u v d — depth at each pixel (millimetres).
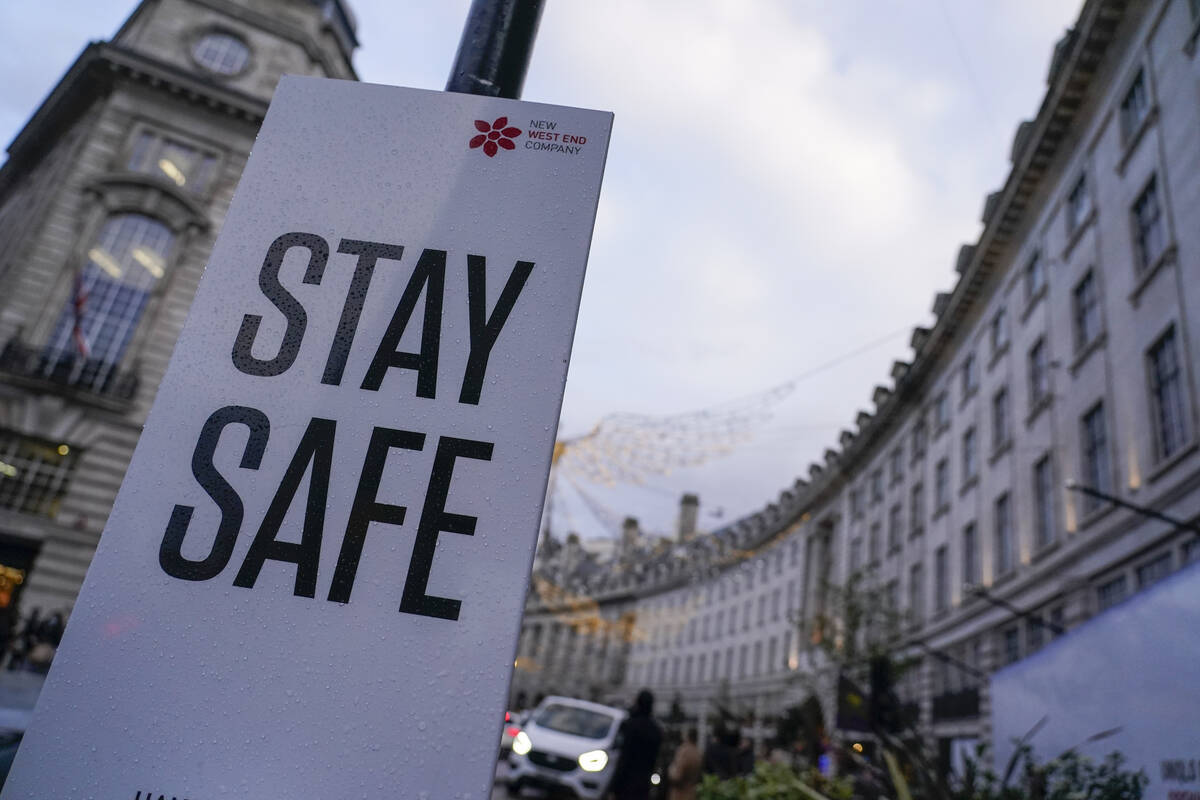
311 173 1752
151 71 22109
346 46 25875
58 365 19906
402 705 1391
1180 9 13031
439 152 1766
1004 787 5473
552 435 1555
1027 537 18312
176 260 21391
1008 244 21469
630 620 56844
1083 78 16688
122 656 1420
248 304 1647
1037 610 17281
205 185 22203
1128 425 13984
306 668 1415
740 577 48000
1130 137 14727
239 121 22781
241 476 1530
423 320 1635
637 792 7637
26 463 19484
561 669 59469
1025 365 19438
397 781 1352
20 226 23359
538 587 46625
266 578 1470
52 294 20359
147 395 20375
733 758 9086
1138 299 13922
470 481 1521
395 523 1496
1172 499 12234
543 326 1633
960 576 22625
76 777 1355
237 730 1382
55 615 17422
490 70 2053
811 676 25062
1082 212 17281
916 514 28234
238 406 1576
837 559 37344
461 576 1463
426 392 1582
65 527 19203
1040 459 18156
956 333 25453
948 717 21469
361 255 1688
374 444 1548
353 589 1459
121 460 20016
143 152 22031
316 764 1362
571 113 1804
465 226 1706
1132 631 5246
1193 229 12180
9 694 4645
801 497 41500
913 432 29156
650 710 7914
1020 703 7406
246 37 23641
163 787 1352
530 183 1742
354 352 1613
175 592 1460
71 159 21688
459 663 1413
